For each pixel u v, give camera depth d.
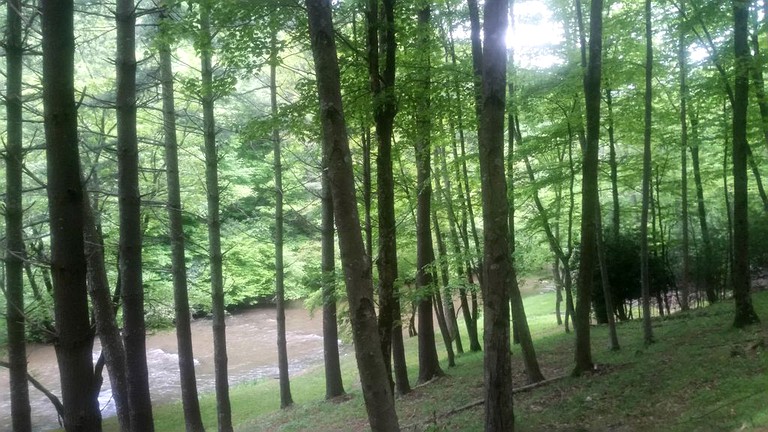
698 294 20.34
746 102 10.62
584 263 10.57
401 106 9.77
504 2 7.04
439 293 15.12
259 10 7.61
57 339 3.42
